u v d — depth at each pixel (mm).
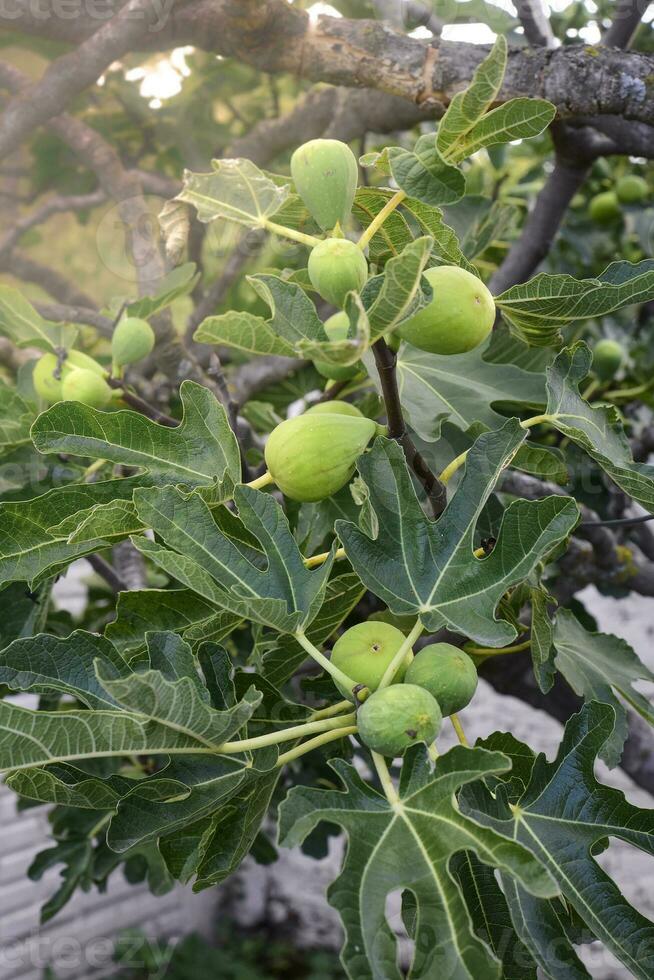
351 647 583
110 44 937
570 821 601
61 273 1508
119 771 1089
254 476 784
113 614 1333
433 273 597
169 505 599
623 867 2609
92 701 587
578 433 641
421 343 598
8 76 1045
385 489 610
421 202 599
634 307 1562
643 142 1034
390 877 513
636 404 1474
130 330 870
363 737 544
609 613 2961
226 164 636
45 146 1500
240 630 1213
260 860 1432
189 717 551
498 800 594
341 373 786
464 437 836
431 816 527
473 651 747
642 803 2625
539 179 1666
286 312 566
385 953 498
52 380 875
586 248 1654
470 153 591
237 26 897
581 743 610
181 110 1542
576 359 667
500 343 860
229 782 581
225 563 602
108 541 653
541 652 686
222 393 744
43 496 654
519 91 834
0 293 877
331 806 528
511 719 3080
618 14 939
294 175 604
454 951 496
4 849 2967
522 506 595
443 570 606
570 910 632
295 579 605
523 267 1194
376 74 891
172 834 609
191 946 3338
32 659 585
